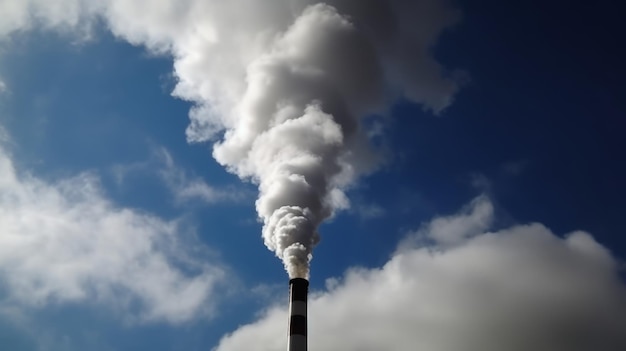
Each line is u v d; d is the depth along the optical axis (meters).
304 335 50.88
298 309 52.03
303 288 53.38
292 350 49.91
